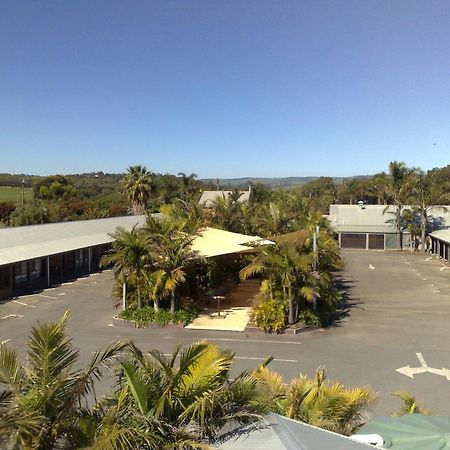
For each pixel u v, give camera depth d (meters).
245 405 8.59
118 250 25.69
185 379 8.52
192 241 26.55
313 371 18.34
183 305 26.17
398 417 10.26
